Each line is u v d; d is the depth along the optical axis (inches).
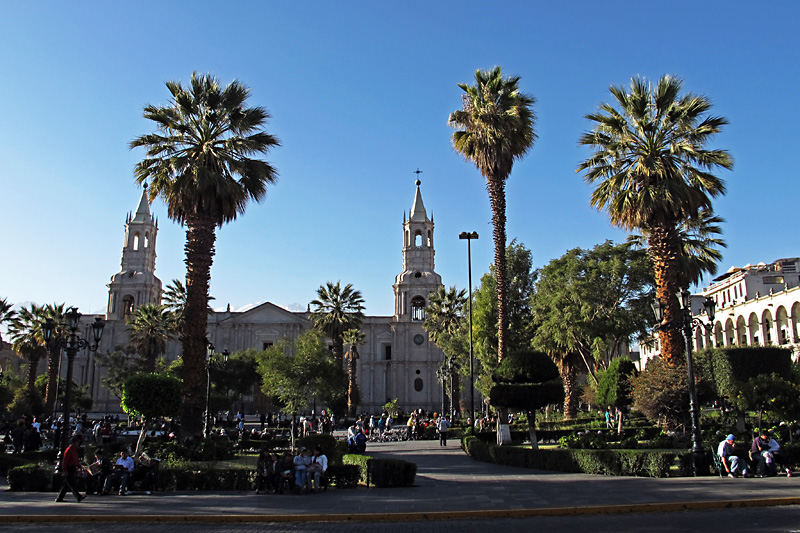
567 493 676.1
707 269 1689.2
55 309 2598.4
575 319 1857.8
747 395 1011.9
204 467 856.9
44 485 802.2
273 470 754.8
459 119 1403.8
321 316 2719.0
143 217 3796.8
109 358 3024.1
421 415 2394.2
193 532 538.6
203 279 1098.7
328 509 623.5
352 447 1259.8
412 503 647.8
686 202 1087.6
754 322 2837.1
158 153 1164.5
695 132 1104.8
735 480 746.8
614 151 1163.3
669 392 1035.9
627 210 1129.4
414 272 3794.3
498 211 1337.4
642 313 1884.8
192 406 1063.0
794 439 1073.5
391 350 3742.6
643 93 1146.7
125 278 3681.1
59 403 2699.3
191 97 1174.3
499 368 1098.7
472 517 582.9
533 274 2242.9
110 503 679.7
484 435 1456.7
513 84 1385.3
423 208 3865.7
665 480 757.9
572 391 2206.0
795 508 583.2
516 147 1348.4
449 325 2662.4
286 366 1700.3
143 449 1064.8
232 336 3732.8
